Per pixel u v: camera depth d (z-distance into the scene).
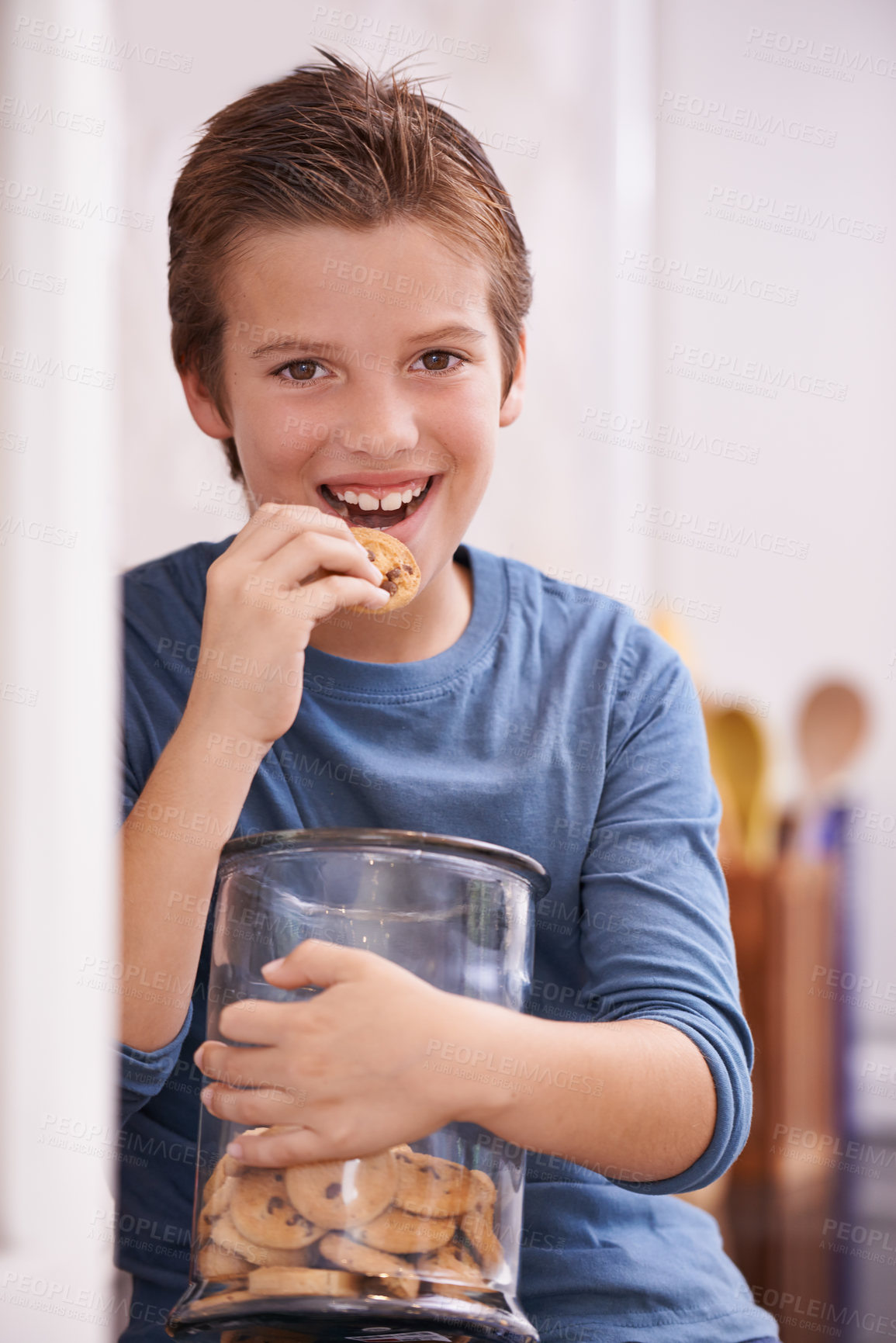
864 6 2.17
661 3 2.21
